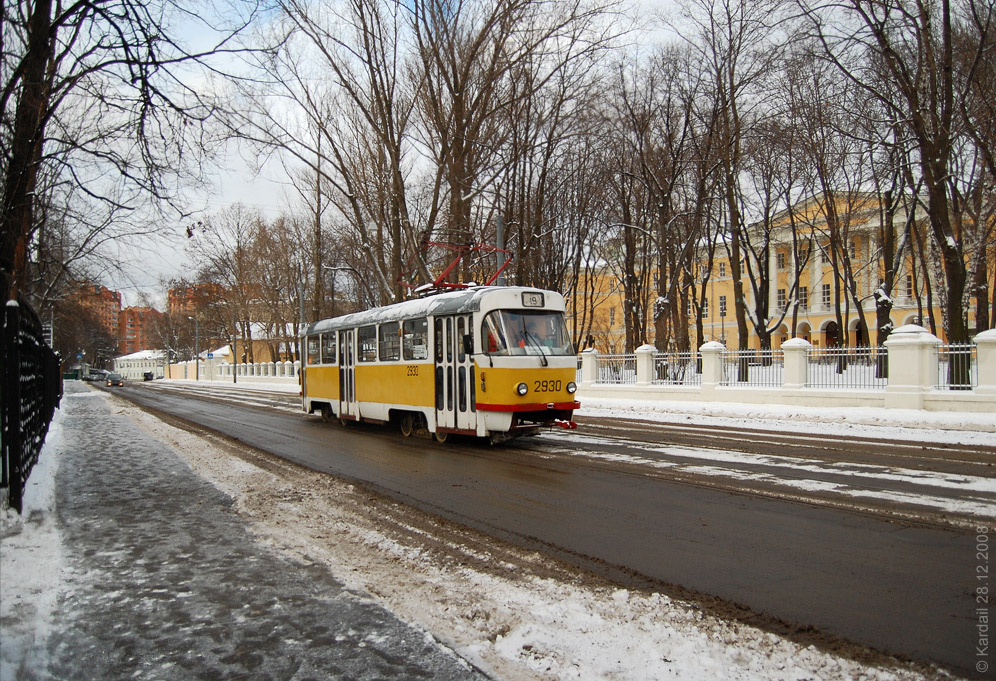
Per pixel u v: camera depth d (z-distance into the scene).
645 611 4.54
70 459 11.99
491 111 26.52
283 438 15.70
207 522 7.20
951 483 8.41
